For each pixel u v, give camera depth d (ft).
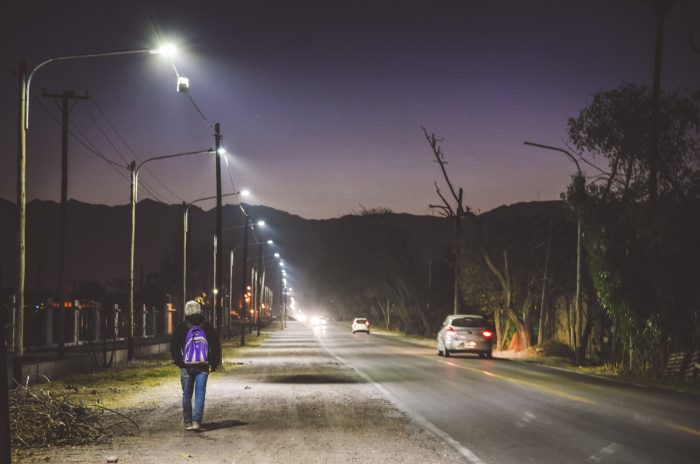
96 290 258.16
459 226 157.07
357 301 373.61
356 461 34.40
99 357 110.63
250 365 106.93
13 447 38.01
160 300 256.32
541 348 130.82
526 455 35.83
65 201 116.16
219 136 117.60
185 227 159.84
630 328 91.97
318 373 90.68
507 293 143.02
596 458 34.99
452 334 126.31
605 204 93.35
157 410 54.29
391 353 142.31
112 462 34.04
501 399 60.49
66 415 41.34
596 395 63.52
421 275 266.77
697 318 84.43
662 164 88.48
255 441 39.99
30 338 140.05
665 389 69.77
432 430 43.88
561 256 137.80
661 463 33.73
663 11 92.84
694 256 84.64
